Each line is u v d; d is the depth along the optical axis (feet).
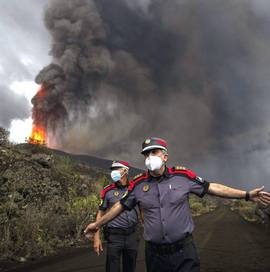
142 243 38.42
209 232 53.78
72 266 24.53
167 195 9.80
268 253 31.58
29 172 51.29
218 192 9.81
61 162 69.36
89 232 11.03
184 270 9.71
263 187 9.53
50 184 52.65
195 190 9.91
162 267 9.95
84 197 56.13
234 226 65.87
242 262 27.35
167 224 9.72
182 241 9.76
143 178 10.28
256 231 54.80
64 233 38.52
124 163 17.01
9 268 23.36
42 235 33.88
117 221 16.20
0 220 32.65
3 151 54.65
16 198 41.09
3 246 27.61
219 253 31.83
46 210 42.29
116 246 16.12
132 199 10.42
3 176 45.06
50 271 22.77
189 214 10.03
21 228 32.35
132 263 16.58
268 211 65.00
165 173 9.96
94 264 25.31
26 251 28.94
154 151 9.91
